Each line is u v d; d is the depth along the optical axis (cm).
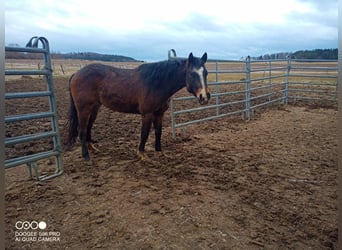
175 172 367
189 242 222
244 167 393
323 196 309
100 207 275
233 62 658
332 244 224
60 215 261
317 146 504
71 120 417
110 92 399
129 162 404
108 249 213
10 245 217
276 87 1598
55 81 1961
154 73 384
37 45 314
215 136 567
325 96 1199
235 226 246
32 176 346
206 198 296
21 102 985
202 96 372
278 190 321
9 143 293
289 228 246
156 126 442
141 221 251
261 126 667
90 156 429
